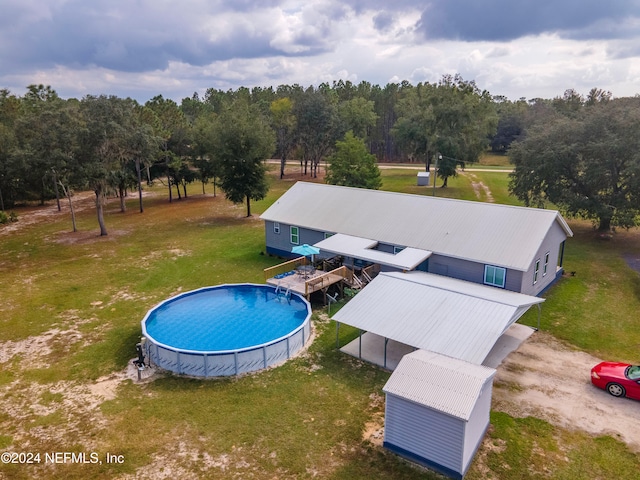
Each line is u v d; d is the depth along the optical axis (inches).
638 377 655.8
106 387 725.3
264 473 530.3
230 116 1895.9
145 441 587.8
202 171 2426.2
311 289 1016.9
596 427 601.6
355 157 2162.9
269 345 771.4
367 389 701.3
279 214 1389.0
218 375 754.2
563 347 818.2
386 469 536.4
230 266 1316.4
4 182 2240.4
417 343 680.4
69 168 1521.9
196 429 610.9
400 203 1268.5
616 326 898.7
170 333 892.6
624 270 1212.5
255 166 1934.1
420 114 2652.6
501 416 626.5
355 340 860.6
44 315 1005.2
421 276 970.1
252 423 621.9
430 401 521.3
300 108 3120.1
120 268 1321.4
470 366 593.3
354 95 4899.1
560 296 1051.9
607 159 1419.8
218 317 967.6
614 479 514.3
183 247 1534.2
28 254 1493.6
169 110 2425.0
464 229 1086.4
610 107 1507.1
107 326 946.1
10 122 2375.7
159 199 2578.7
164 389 716.0
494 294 842.8
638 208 1437.0
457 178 2775.6
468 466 531.8
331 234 1259.8
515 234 1021.2
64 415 650.2
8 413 659.4
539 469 530.3
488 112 2544.3
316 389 702.5
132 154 1824.6
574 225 1711.4
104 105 1530.5
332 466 540.4
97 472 535.5
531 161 1577.3
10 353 839.7
